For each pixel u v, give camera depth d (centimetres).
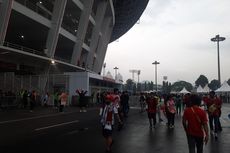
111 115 959
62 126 1734
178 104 2944
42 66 4031
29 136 1343
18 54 3209
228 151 1032
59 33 4053
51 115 2430
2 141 1202
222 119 2441
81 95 2909
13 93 3189
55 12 3841
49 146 1095
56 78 3747
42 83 3747
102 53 6850
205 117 724
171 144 1155
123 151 1009
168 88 11725
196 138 723
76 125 1791
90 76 3759
